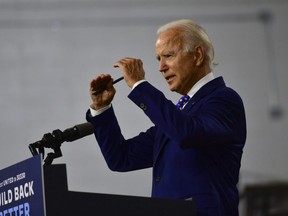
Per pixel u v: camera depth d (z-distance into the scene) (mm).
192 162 5223
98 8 15281
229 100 5426
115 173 14445
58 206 4141
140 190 14414
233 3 15547
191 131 5059
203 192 5121
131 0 15320
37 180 4145
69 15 15164
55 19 15125
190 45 5613
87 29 15133
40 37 15023
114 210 4332
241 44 15414
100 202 4305
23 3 15109
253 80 15305
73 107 14773
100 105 6023
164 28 5734
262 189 13445
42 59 14930
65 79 14859
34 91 14789
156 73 14727
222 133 5199
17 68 14844
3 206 4418
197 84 5621
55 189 4152
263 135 15094
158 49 5676
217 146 5289
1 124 14594
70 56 14984
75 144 14461
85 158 14445
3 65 14836
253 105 15227
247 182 14852
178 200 4594
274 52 15422
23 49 14922
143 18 15273
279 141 15086
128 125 14359
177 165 5258
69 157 14414
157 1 15430
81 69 14938
